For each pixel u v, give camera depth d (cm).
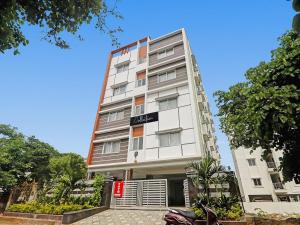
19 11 459
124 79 2205
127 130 1828
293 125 637
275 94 610
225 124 1087
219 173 911
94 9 527
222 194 805
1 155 1563
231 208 760
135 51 2355
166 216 632
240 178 2778
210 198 801
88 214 934
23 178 1747
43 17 486
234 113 1017
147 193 1120
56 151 2033
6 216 1034
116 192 1184
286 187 2555
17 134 1938
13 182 1473
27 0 457
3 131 1867
